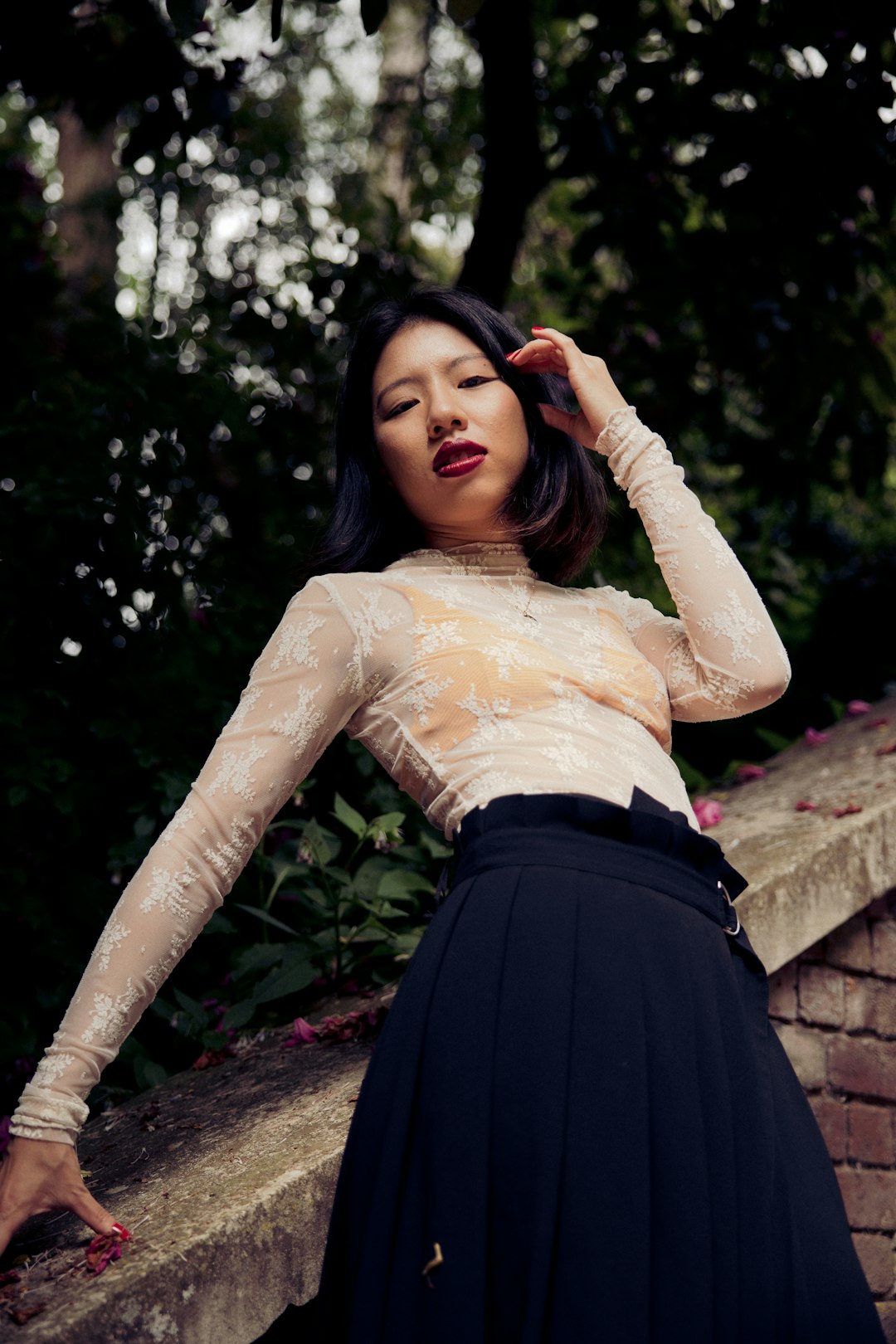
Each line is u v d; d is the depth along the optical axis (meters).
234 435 3.47
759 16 3.69
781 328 4.10
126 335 3.49
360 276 4.36
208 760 1.61
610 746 1.57
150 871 1.54
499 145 4.62
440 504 1.75
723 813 3.32
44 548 2.89
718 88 3.73
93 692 2.97
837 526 6.40
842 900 2.60
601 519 1.91
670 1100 1.33
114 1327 1.39
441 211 6.95
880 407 4.45
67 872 2.74
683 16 4.73
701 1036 1.37
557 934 1.39
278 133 5.96
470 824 1.50
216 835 1.56
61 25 3.33
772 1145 1.37
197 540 3.40
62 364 3.52
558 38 6.01
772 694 1.65
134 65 3.37
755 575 4.91
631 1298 1.24
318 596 1.65
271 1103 2.01
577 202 4.27
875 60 3.40
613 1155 1.29
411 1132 1.36
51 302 4.13
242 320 4.23
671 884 1.46
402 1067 1.38
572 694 1.58
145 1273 1.44
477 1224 1.29
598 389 1.77
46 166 8.38
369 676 1.62
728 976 1.44
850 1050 2.69
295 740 1.60
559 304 6.13
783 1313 1.30
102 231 7.16
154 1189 1.73
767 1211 1.33
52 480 2.94
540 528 1.78
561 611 1.73
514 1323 1.26
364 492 1.88
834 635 4.87
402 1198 1.33
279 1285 1.58
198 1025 2.50
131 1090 2.50
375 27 2.48
